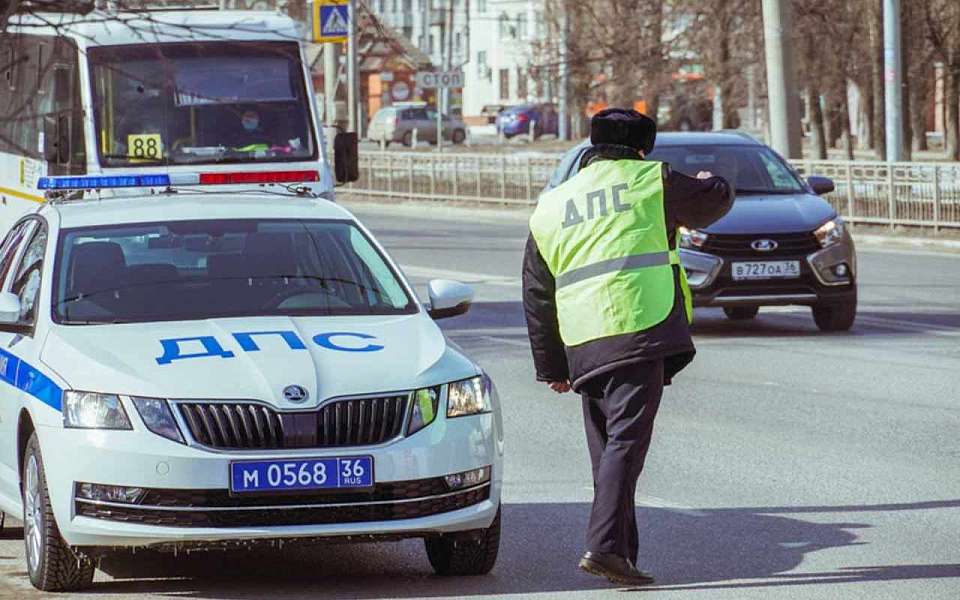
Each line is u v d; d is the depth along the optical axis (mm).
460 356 21750
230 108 48812
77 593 20922
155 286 23062
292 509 19984
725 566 21922
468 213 106375
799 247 46656
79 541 20109
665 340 20344
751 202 48062
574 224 20562
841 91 119688
